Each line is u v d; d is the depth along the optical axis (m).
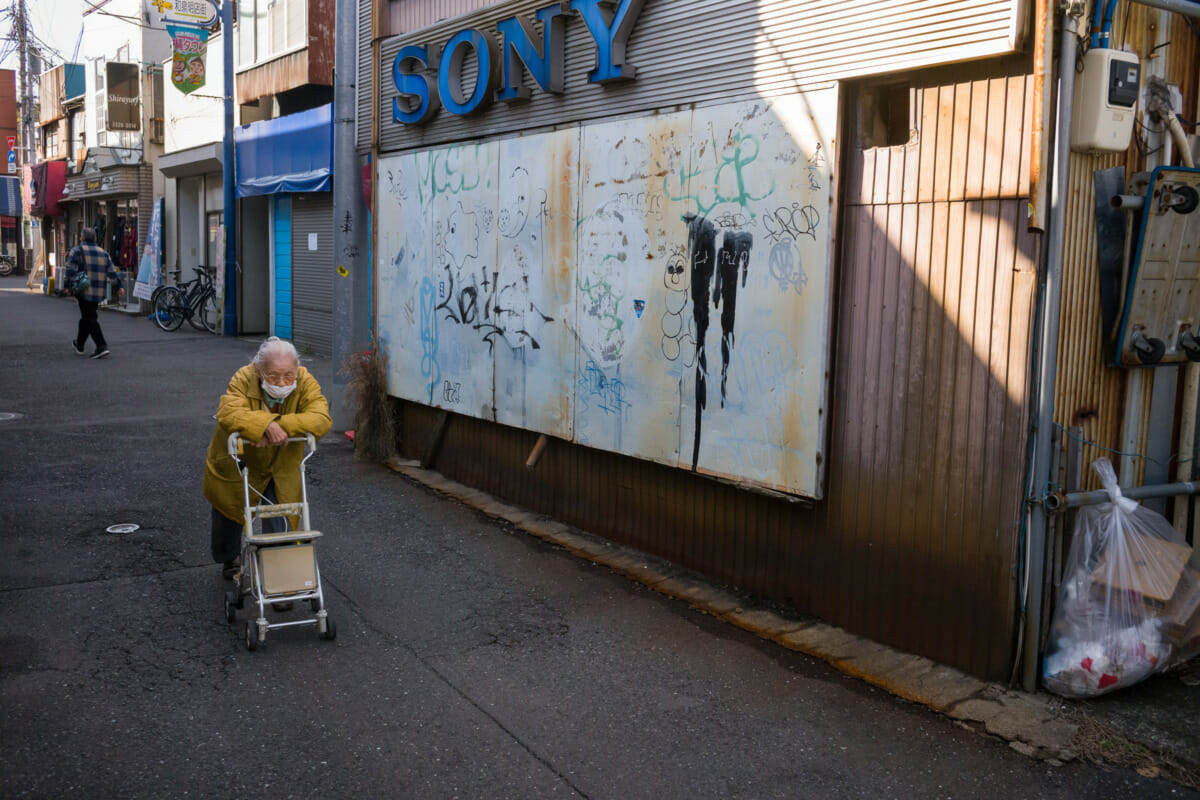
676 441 5.59
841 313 4.75
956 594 4.38
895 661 4.54
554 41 6.16
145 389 11.54
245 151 16.48
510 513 7.04
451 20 7.23
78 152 26.33
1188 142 4.49
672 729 3.94
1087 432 4.35
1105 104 3.87
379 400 8.50
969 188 4.19
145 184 21.95
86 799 3.29
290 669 4.39
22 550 5.85
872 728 3.96
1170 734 3.88
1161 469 4.75
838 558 4.91
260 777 3.47
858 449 4.74
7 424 9.29
